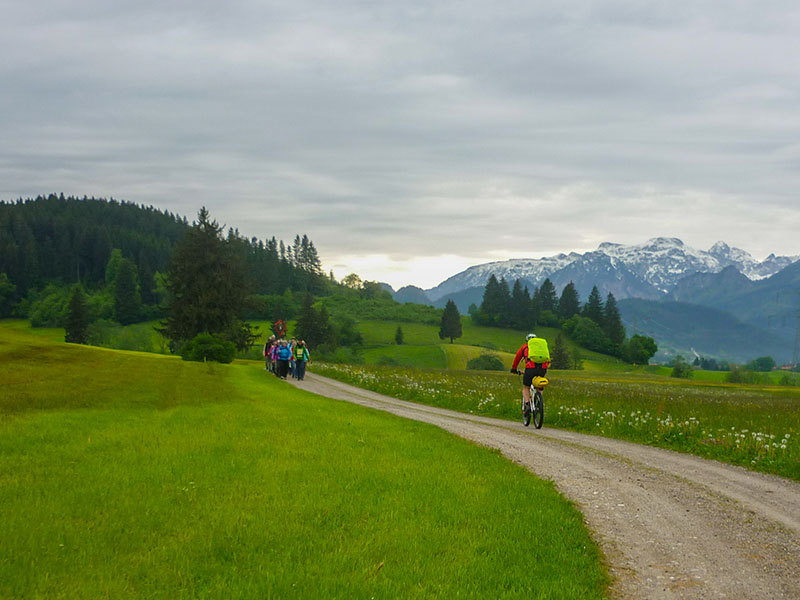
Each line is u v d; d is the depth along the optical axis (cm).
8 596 435
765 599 508
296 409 1722
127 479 765
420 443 1149
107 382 2283
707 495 855
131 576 482
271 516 639
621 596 503
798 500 848
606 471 997
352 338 16112
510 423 1711
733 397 3797
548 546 593
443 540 591
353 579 489
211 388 2419
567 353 14550
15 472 784
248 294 6781
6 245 18325
